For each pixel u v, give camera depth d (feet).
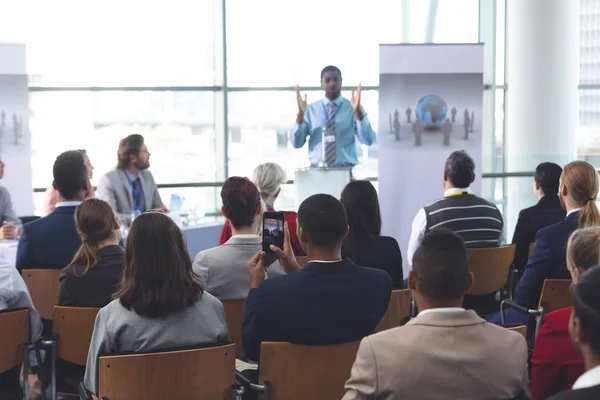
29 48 24.29
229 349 7.54
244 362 9.78
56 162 12.36
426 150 18.72
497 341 5.80
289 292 7.58
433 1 25.94
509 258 13.12
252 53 26.02
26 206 19.85
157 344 7.50
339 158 22.20
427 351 5.66
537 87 23.39
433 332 5.72
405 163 18.79
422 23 25.98
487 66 26.32
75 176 12.34
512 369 5.77
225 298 9.66
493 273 12.99
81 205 10.00
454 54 18.34
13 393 9.49
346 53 25.84
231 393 7.66
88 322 9.53
